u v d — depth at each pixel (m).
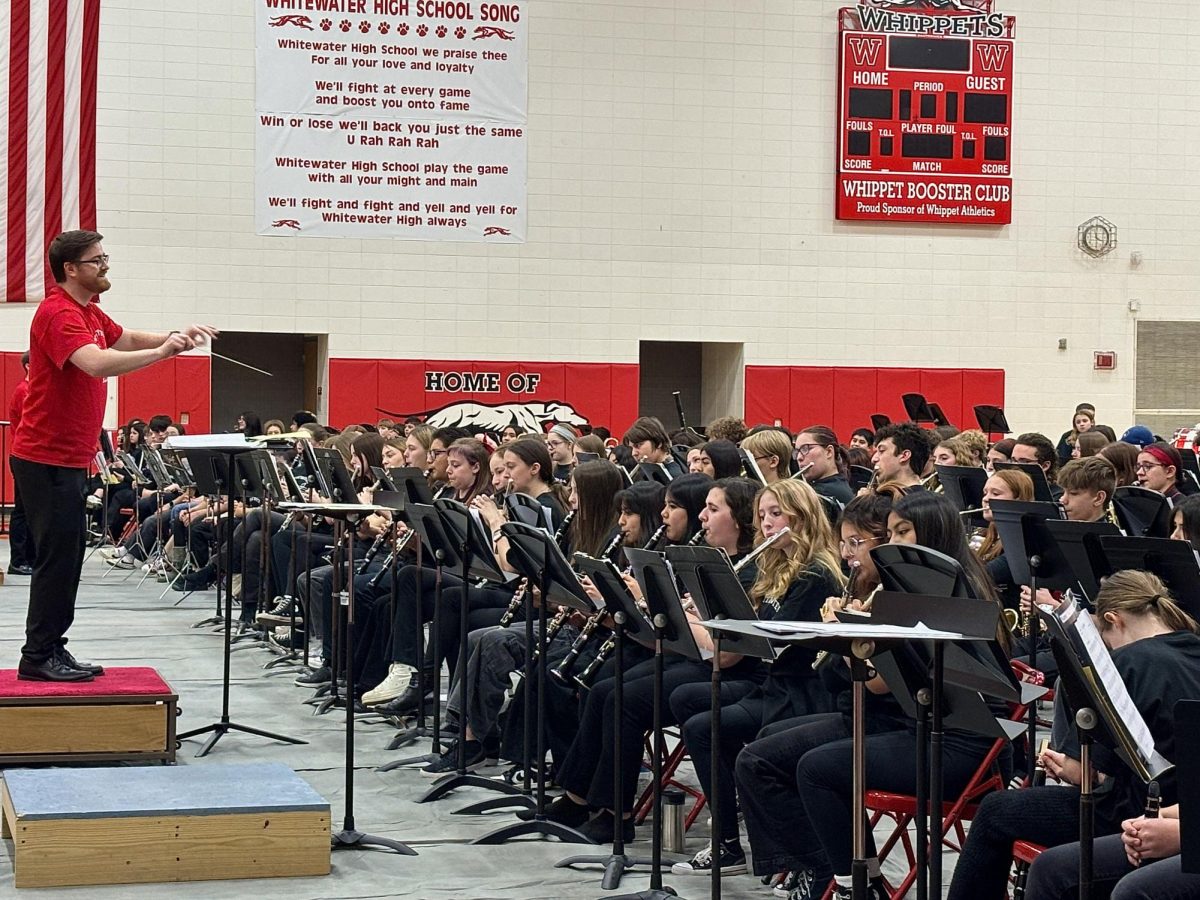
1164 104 23.36
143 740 6.74
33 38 15.30
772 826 5.08
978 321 23.09
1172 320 23.53
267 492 10.36
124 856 5.43
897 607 3.87
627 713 5.96
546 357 22.06
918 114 22.67
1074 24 23.02
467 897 5.34
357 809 6.59
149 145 20.72
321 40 21.17
